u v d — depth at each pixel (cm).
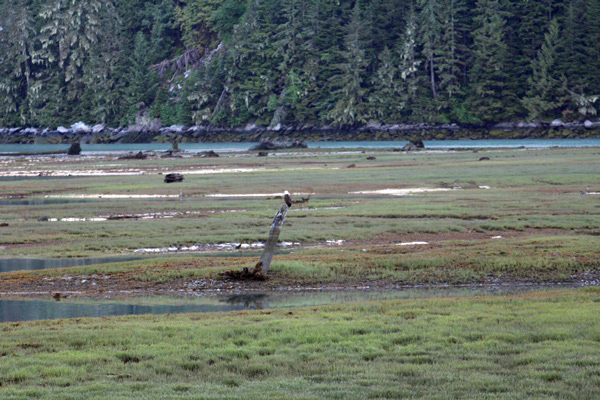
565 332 4728
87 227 12169
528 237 10262
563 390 3597
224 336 4897
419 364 4175
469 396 3544
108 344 4738
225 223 12406
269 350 4506
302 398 3556
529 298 6050
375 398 3559
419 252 9025
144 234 11406
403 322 5203
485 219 12581
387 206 14400
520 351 4369
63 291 7394
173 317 5662
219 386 3788
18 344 4722
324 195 17512
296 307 6041
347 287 7481
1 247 10619
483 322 5122
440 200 15500
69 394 3653
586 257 8350
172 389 3753
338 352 4438
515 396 3528
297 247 10275
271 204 15425
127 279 7794
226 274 7794
